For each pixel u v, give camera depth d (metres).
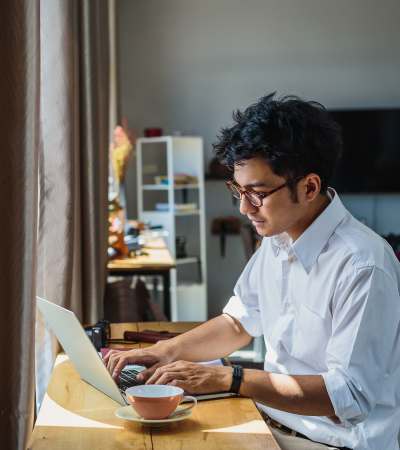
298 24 8.05
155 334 2.28
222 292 8.26
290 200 1.64
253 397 1.68
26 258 1.52
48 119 2.48
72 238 2.50
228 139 1.65
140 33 8.04
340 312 1.67
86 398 1.75
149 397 1.54
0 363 1.51
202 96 8.11
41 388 2.38
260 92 8.10
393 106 8.08
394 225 8.21
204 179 7.98
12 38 1.48
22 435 1.52
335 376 1.62
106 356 1.97
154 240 5.82
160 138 7.43
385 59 8.05
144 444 1.46
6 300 1.50
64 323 1.73
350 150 7.95
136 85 8.07
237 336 2.08
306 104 1.64
